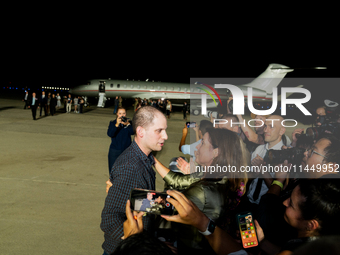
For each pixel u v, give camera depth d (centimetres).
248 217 159
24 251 299
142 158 183
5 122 1256
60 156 739
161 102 2227
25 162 659
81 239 333
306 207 126
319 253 106
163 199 136
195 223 123
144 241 75
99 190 505
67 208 418
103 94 2581
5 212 390
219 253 129
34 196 456
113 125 456
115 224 160
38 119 1444
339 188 122
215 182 165
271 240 190
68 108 1906
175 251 140
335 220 122
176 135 1216
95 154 788
